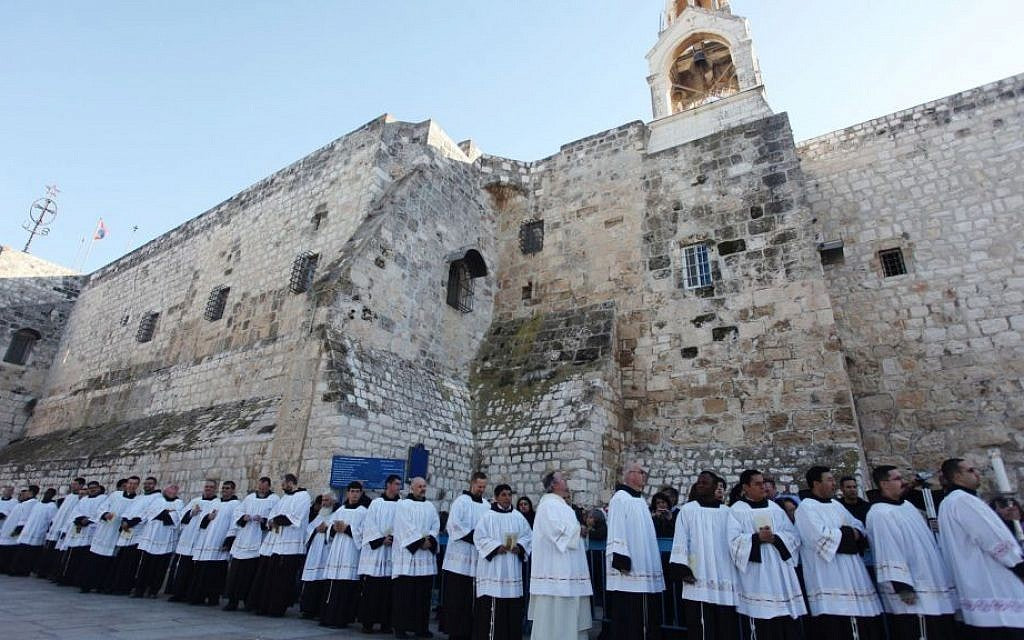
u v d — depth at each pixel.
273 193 19.11
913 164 14.51
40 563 12.13
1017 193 13.01
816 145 16.11
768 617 5.32
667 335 13.58
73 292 27.02
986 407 11.84
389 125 16.78
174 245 22.30
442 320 14.99
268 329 15.90
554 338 14.77
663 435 12.68
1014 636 4.73
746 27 17.88
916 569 5.34
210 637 6.10
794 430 11.27
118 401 19.59
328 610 7.50
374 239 13.41
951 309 12.87
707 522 5.89
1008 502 6.33
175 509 10.05
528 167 18.67
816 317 11.93
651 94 19.17
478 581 6.52
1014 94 13.77
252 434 12.62
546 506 6.20
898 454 12.33
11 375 24.27
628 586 5.82
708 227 14.15
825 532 5.61
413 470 11.63
